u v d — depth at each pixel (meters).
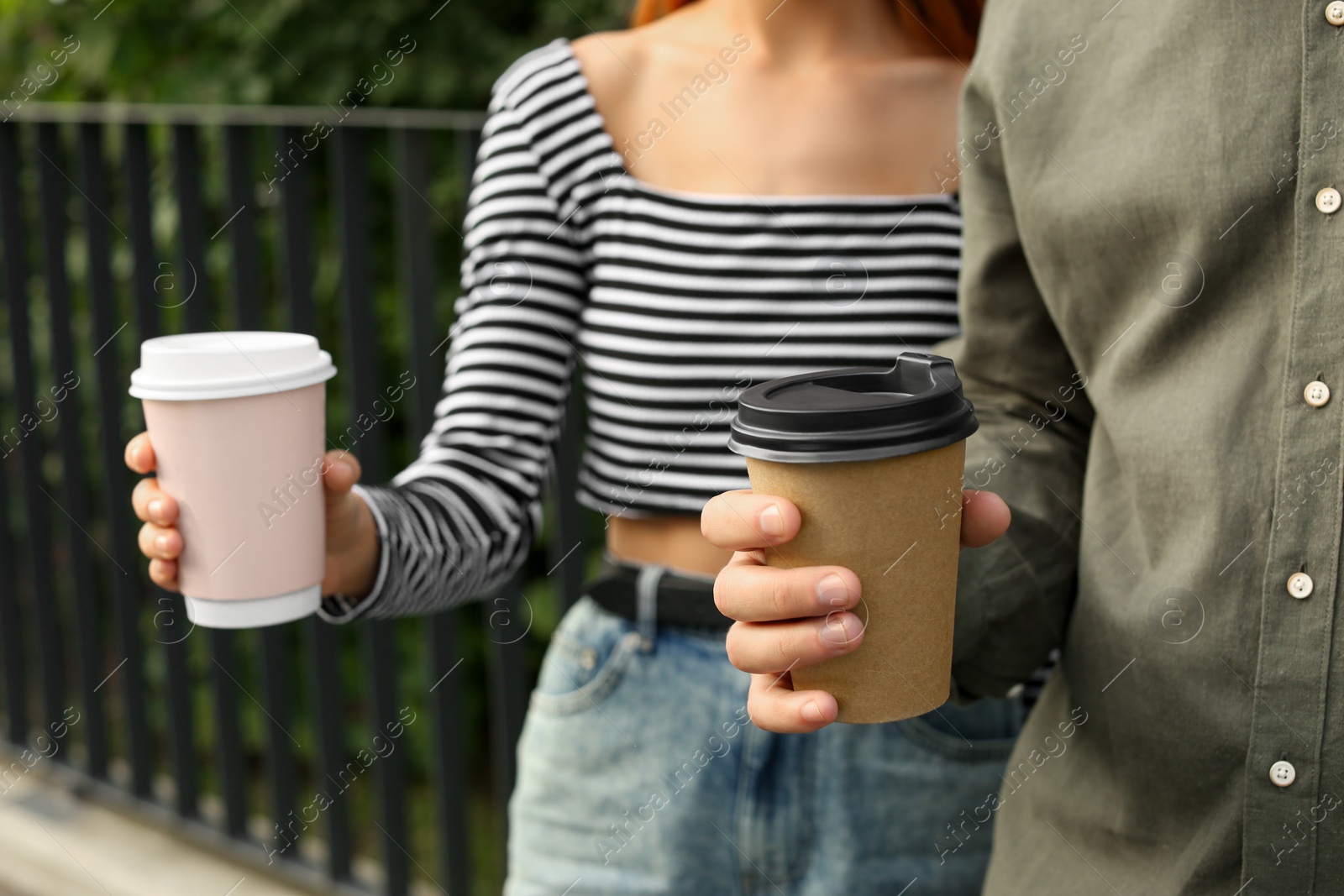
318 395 1.13
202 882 2.62
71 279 3.48
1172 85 0.95
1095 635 1.02
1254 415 0.92
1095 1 1.02
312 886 2.53
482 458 1.32
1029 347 1.14
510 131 1.37
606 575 1.38
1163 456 0.95
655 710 1.32
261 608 1.11
